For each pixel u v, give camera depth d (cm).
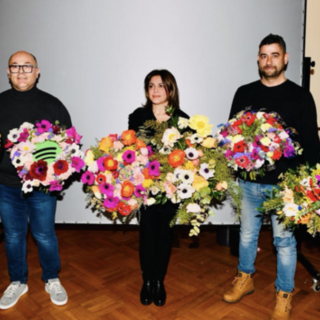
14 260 217
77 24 252
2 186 205
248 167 167
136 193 170
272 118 173
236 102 214
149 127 203
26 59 198
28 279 247
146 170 171
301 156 198
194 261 281
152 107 214
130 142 174
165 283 243
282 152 170
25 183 176
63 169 177
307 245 313
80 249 305
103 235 339
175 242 321
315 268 267
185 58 252
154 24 249
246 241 213
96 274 258
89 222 270
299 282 245
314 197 152
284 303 200
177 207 204
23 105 201
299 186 159
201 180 167
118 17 250
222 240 314
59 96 260
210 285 241
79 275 256
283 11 247
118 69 255
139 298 223
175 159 166
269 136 166
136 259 285
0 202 207
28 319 201
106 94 258
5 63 260
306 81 251
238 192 181
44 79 259
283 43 196
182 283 243
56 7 251
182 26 249
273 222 199
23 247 219
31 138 183
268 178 194
